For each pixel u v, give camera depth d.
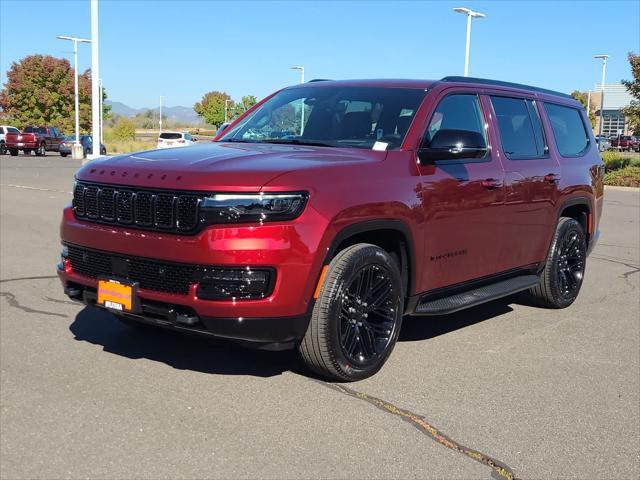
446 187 4.87
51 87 61.41
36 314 5.79
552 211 6.20
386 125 4.94
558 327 5.97
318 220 3.96
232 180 3.84
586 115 7.31
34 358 4.70
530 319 6.22
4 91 60.50
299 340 4.16
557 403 4.21
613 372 4.82
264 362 4.74
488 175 5.31
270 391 4.22
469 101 5.44
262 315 3.86
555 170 6.23
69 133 61.69
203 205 3.82
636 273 8.51
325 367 4.23
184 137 41.81
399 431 3.72
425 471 3.29
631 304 6.89
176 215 3.89
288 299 3.90
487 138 5.49
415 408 4.05
